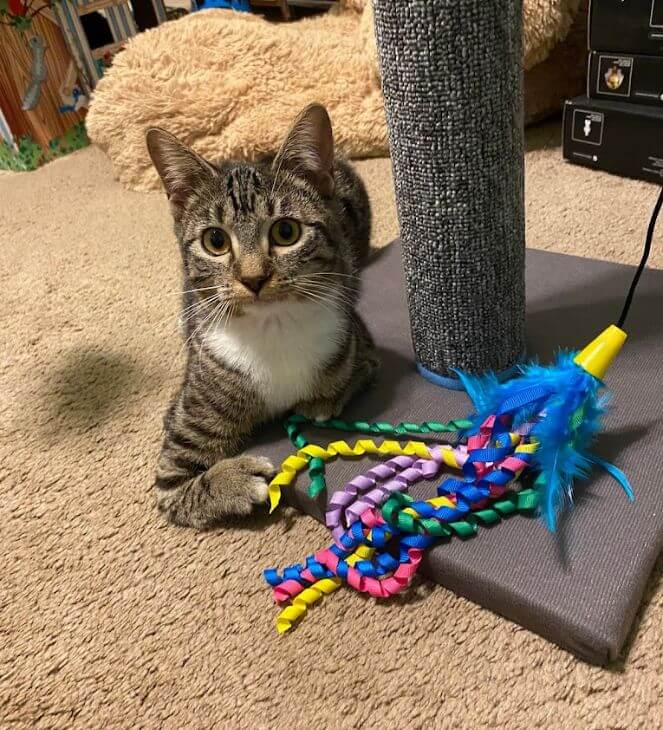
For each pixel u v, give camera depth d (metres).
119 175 2.39
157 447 1.23
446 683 0.81
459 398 1.15
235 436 1.09
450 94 0.90
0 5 2.44
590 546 0.85
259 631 0.90
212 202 1.00
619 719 0.75
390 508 0.90
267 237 0.97
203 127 2.25
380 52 0.94
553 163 2.04
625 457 0.96
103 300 1.72
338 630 0.88
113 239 2.03
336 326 1.07
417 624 0.88
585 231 1.68
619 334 0.92
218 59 2.24
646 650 0.81
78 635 0.92
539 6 1.93
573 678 0.79
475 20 0.85
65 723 0.83
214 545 1.02
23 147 2.66
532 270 1.42
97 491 1.15
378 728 0.78
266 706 0.82
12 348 1.57
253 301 0.96
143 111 2.24
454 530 0.89
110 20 2.82
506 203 1.01
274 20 3.53
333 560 0.92
